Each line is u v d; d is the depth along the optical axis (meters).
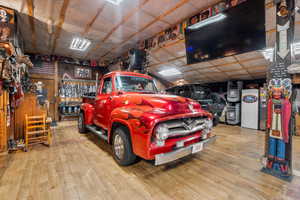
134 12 3.42
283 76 2.14
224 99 6.99
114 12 3.40
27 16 3.56
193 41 4.11
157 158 1.68
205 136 2.38
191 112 2.16
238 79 6.29
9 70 2.67
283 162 2.12
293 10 2.08
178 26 3.90
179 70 6.32
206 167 2.39
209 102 6.31
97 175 2.08
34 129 3.61
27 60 3.63
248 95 5.82
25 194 1.65
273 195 1.71
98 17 3.61
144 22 3.86
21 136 3.53
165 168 2.33
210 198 1.64
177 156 1.86
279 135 2.17
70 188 1.78
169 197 1.65
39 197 1.61
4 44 2.65
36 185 1.83
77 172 2.16
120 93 2.67
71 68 7.44
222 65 4.99
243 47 3.35
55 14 3.48
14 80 2.93
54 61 6.92
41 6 3.18
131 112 2.06
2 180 1.93
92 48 5.89
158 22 3.86
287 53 2.11
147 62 5.24
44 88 6.66
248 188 1.84
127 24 3.97
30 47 5.75
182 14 3.50
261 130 5.34
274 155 2.21
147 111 1.94
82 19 3.71
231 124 6.47
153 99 2.08
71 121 6.84
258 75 5.47
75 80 7.22
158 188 1.81
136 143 1.90
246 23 3.11
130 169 2.27
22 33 4.49
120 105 2.49
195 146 2.08
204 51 4.04
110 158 2.67
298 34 3.01
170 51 5.00
